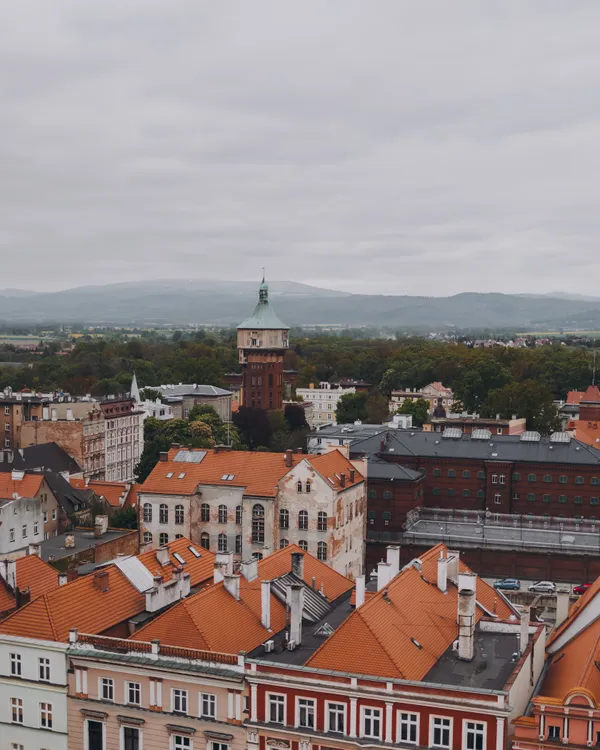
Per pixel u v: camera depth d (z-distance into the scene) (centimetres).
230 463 14862
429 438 19738
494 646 7694
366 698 6838
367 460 17600
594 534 16700
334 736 6925
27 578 9556
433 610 8094
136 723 7462
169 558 9681
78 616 8088
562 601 8838
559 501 18525
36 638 7800
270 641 7738
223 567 8738
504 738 6512
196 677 7288
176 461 15150
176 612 7819
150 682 7438
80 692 7675
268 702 7138
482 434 19575
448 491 19025
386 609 7612
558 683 7394
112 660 7519
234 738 7212
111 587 8619
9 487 16562
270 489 14238
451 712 6638
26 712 7856
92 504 18088
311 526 14175
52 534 16788
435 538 16375
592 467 18275
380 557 16088
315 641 7962
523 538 16450
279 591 8638
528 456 18750
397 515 17362
